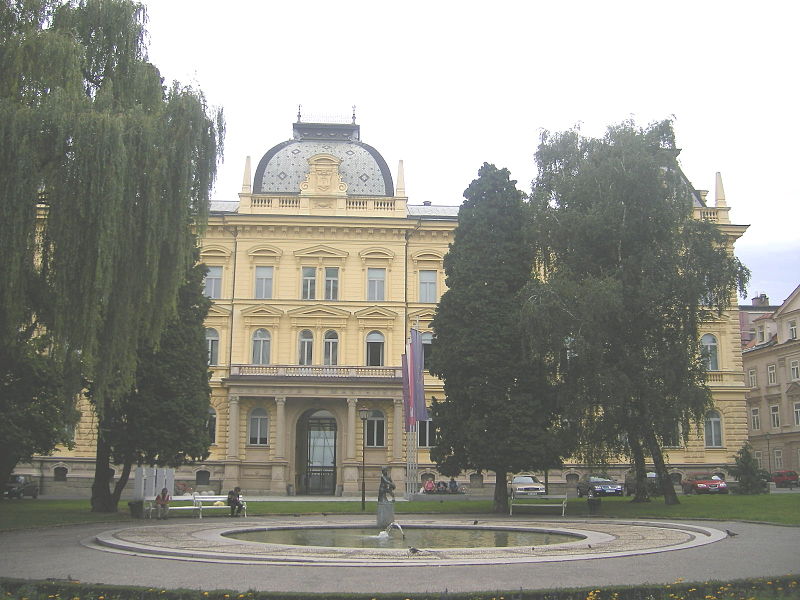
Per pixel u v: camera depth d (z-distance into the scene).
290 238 63.78
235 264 63.41
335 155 67.00
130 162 25.03
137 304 26.34
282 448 59.81
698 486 53.44
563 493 61.38
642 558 19.23
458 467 42.03
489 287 42.44
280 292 63.12
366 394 60.22
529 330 38.66
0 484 41.41
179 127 26.88
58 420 36.00
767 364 85.62
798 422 79.50
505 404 40.31
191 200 27.95
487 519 34.38
